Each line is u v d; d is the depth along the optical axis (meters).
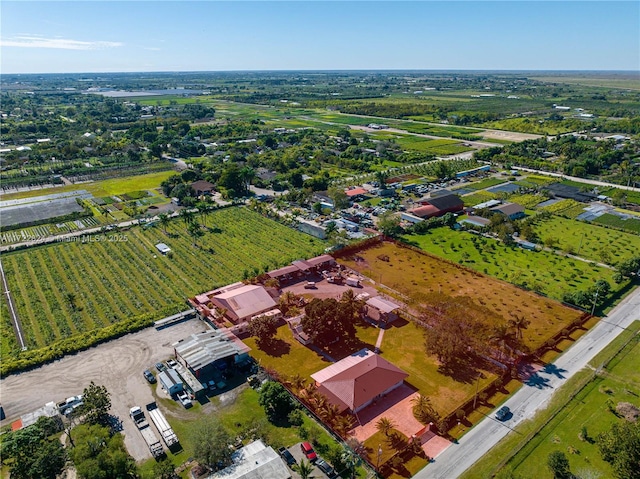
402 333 113.19
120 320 117.38
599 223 183.50
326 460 76.06
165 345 107.38
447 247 164.50
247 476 68.81
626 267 135.88
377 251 161.00
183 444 79.06
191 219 177.38
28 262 148.38
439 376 97.44
